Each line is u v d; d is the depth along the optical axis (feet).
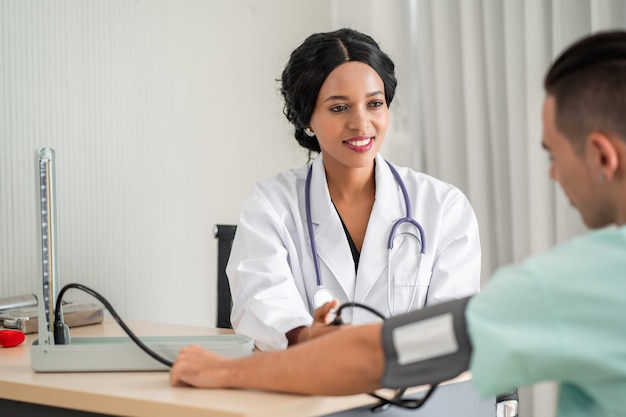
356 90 5.50
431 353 3.05
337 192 5.97
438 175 10.02
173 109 8.64
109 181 8.04
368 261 5.68
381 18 10.39
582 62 2.89
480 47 9.51
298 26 10.15
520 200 9.04
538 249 8.73
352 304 4.11
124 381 4.09
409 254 5.71
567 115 2.89
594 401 2.87
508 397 4.80
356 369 3.27
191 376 3.87
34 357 4.40
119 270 8.14
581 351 2.66
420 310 3.16
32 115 7.41
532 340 2.71
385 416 4.04
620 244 2.72
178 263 8.70
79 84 7.78
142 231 8.35
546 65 8.75
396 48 10.48
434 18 9.86
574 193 2.99
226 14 9.23
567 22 8.48
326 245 5.78
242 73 9.42
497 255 9.48
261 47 9.65
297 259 5.79
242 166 9.43
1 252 7.21
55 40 7.59
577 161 2.92
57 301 4.54
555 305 2.72
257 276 5.43
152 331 6.22
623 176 2.81
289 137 9.98
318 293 5.44
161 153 8.52
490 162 9.56
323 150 5.94
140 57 8.32
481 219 9.48
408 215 5.77
